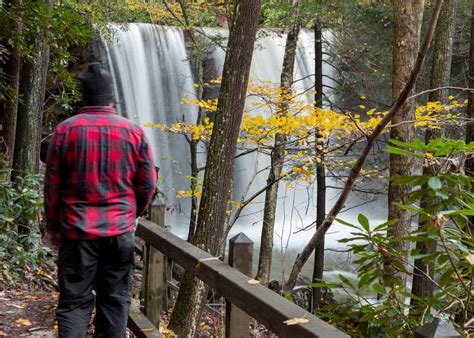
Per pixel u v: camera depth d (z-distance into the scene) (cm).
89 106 308
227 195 520
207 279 279
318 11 1052
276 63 1734
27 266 705
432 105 773
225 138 513
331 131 809
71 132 299
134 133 308
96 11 1378
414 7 720
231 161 518
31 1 723
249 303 234
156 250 402
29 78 824
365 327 376
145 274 419
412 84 432
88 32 890
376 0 1361
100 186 300
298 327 197
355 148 1510
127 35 1639
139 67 1642
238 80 511
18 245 709
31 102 829
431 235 330
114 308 317
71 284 304
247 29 506
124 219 305
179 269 1011
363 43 1324
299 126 766
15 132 823
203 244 512
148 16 1859
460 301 335
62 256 306
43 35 796
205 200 516
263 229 1064
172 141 1689
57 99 1155
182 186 1689
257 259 1390
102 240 301
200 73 1291
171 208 1483
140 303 444
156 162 1659
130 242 309
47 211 305
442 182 367
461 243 336
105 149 301
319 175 1166
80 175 298
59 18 791
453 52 1537
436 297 347
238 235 275
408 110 727
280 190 1753
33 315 542
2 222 688
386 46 1359
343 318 394
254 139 805
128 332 448
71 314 305
